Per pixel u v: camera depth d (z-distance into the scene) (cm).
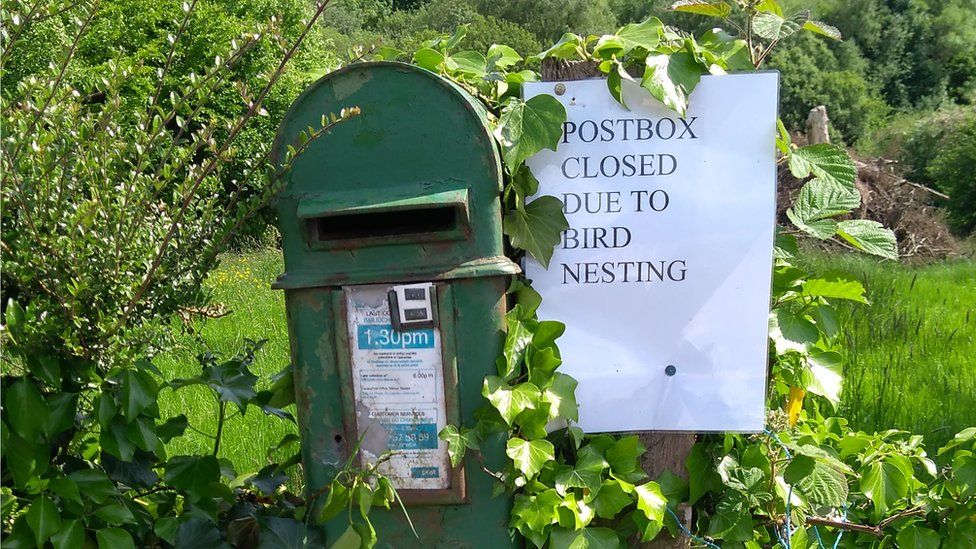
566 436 236
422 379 213
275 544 218
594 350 230
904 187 1216
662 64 215
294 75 1603
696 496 242
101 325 204
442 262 210
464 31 258
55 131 202
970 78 3734
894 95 3747
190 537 220
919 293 812
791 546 242
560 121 216
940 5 3934
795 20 243
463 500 218
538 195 226
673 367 230
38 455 201
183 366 480
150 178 217
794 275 251
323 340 215
